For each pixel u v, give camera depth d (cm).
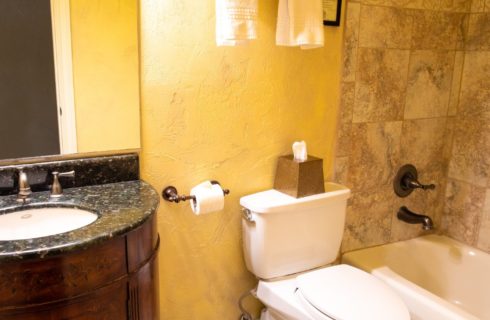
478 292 214
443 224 236
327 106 188
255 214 162
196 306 176
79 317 106
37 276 98
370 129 200
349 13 180
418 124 214
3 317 98
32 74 132
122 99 144
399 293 180
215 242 174
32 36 131
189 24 149
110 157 145
